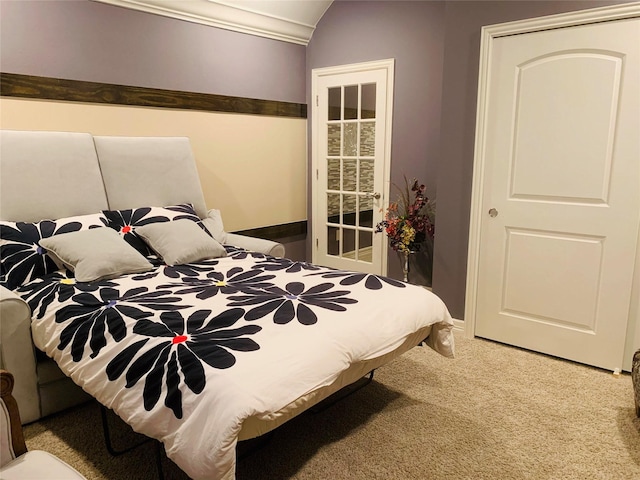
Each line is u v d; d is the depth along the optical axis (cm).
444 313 229
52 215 272
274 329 177
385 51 400
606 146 260
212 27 372
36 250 248
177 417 149
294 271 262
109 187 302
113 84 320
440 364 285
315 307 200
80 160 286
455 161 315
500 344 315
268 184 440
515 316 307
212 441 137
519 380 264
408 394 249
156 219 300
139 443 205
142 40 331
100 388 176
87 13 302
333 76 438
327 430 216
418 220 371
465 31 298
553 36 269
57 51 291
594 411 232
